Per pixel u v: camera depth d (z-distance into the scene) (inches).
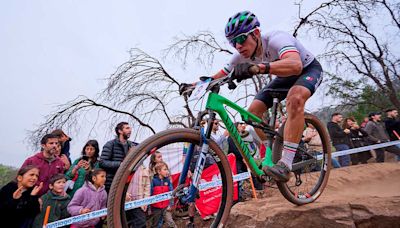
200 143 75.1
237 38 85.2
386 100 428.8
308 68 91.7
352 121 241.3
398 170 172.4
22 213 110.7
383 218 85.7
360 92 422.3
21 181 111.6
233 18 86.0
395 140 240.2
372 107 433.1
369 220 87.2
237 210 111.8
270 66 72.9
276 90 97.3
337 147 223.1
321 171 108.4
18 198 110.2
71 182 136.4
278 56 87.0
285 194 94.6
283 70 74.6
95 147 148.2
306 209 94.0
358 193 138.0
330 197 114.4
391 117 246.4
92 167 146.9
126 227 63.1
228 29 86.4
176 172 107.0
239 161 176.4
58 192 125.1
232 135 81.2
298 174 103.1
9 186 112.0
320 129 107.4
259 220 100.6
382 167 179.6
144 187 102.3
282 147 93.7
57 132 156.8
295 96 84.1
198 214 130.3
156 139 67.6
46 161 134.5
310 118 102.4
